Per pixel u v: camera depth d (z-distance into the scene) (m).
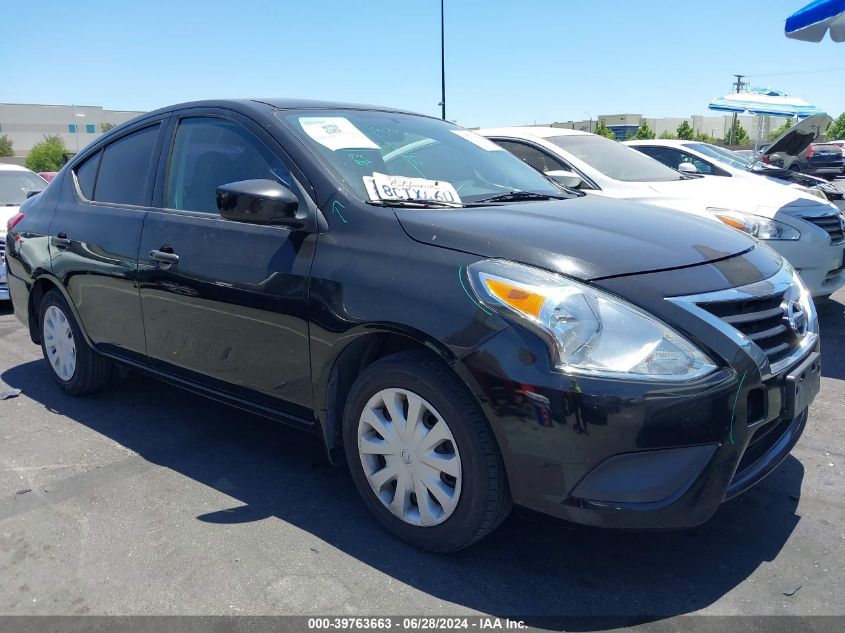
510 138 6.85
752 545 2.72
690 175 6.99
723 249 2.75
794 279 2.93
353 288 2.66
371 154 3.22
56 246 4.18
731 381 2.26
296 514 3.02
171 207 3.56
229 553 2.73
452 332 2.39
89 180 4.23
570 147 6.71
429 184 3.14
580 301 2.28
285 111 3.33
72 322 4.26
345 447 2.86
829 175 27.31
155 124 3.84
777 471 3.31
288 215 2.88
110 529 2.92
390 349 2.83
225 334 3.18
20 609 2.43
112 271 3.74
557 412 2.22
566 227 2.70
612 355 2.23
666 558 2.65
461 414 2.42
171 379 3.61
